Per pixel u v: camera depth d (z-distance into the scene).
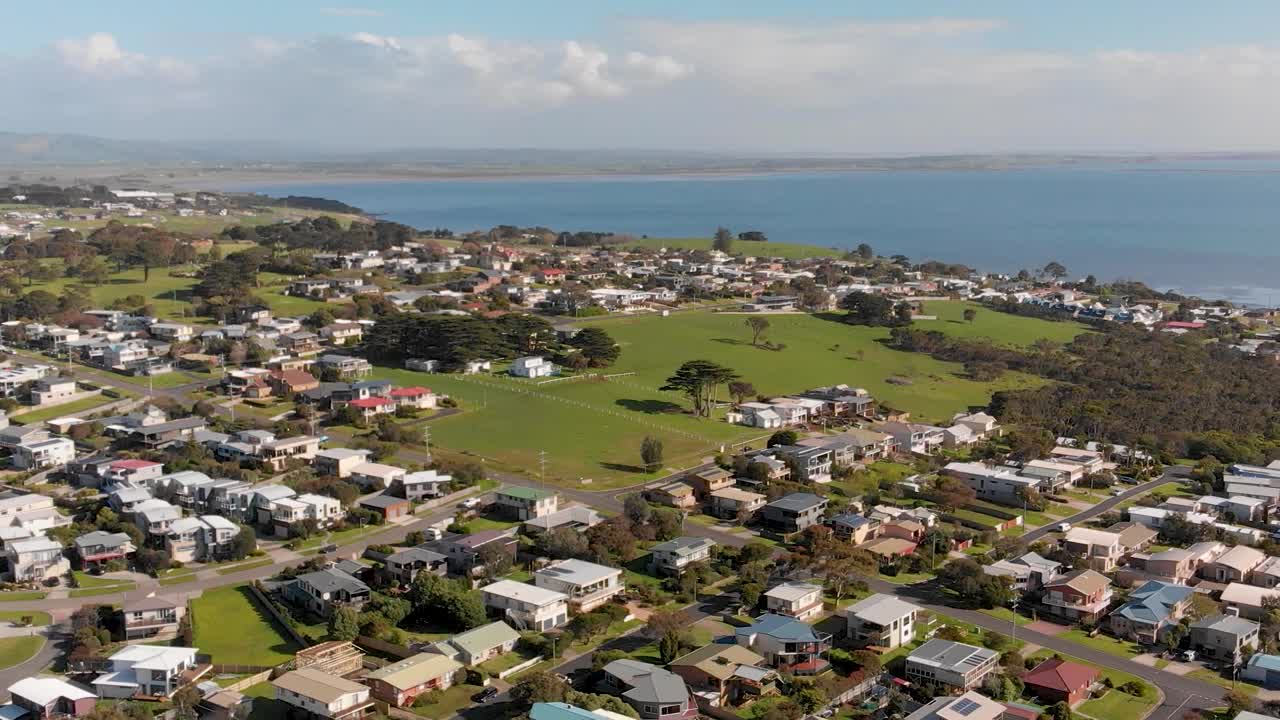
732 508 161.88
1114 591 137.00
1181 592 131.38
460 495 167.12
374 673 108.38
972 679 109.69
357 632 118.38
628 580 137.12
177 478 162.00
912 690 109.19
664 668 112.25
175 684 107.88
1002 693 108.56
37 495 158.12
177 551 141.75
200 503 157.62
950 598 135.25
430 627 123.56
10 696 105.44
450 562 139.75
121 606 125.62
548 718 97.25
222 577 137.75
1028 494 170.50
